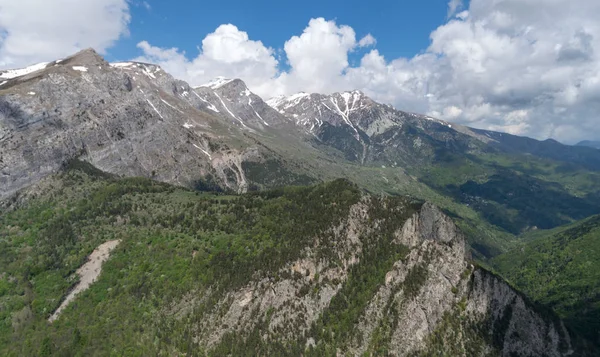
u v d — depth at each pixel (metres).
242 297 170.62
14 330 169.50
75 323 171.25
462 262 170.75
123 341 163.25
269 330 162.62
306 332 160.88
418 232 178.88
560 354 165.88
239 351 157.50
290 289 170.50
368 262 175.50
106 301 179.00
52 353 159.62
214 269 181.50
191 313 170.75
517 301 168.88
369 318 161.88
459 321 160.25
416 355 153.50
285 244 183.88
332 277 173.12
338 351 155.75
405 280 167.38
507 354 157.25
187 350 160.12
